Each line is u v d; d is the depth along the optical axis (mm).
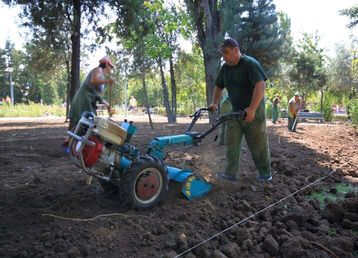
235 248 3297
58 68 25812
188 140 4672
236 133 5355
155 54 19625
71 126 5047
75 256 3072
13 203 4465
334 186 5750
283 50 15539
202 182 4742
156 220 3891
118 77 22328
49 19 15359
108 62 5191
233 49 4820
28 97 74250
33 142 10547
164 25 21375
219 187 5137
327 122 25609
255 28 14227
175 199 4574
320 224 3902
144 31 18375
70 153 4184
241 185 5273
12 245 3254
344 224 3852
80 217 3941
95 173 4145
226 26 13672
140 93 57125
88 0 16625
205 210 4262
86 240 3387
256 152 5434
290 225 3820
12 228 3664
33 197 4703
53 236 3432
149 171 4188
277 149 9188
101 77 5000
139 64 19312
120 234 3531
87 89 5031
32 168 6656
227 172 5508
